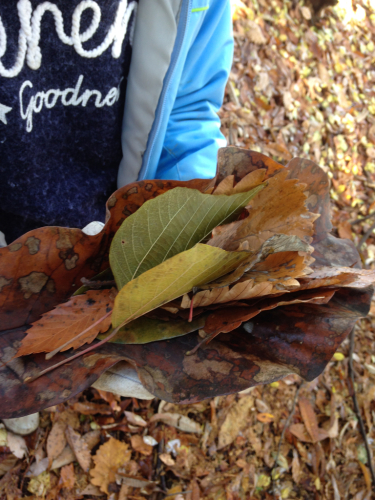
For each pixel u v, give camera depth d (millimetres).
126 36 445
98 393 1007
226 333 313
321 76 1934
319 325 307
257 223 311
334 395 1326
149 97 468
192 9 438
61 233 293
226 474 1076
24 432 870
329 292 299
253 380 288
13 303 297
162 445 1027
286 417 1229
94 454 956
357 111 1996
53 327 289
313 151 1743
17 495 823
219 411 1141
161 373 292
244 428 1156
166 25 436
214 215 300
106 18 411
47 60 410
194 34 472
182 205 287
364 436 1282
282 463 1164
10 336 292
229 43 524
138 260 296
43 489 856
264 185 302
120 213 314
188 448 1063
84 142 495
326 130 1835
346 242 369
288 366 299
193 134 517
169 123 522
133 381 316
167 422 1064
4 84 389
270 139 1627
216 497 1040
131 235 287
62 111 456
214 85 532
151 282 258
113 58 443
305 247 283
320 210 363
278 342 308
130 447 994
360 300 323
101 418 991
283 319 314
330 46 2039
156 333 301
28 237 283
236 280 291
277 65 1780
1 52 375
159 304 282
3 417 265
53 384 278
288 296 303
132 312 277
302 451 1202
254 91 1661
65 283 313
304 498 1144
